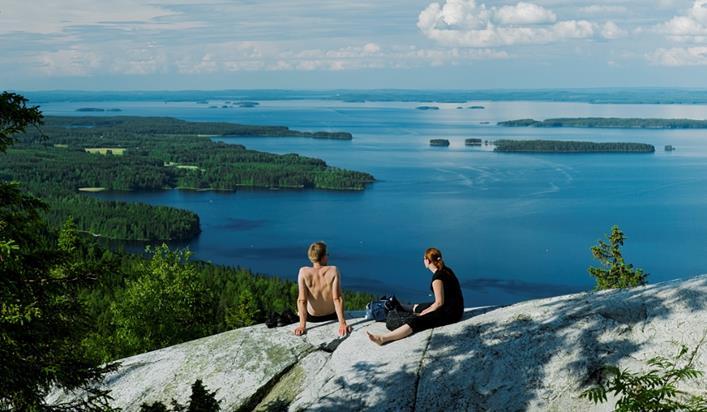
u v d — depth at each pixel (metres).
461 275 140.38
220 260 154.62
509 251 161.25
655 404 6.16
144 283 30.89
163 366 10.11
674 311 8.14
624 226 187.00
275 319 10.57
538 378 7.83
